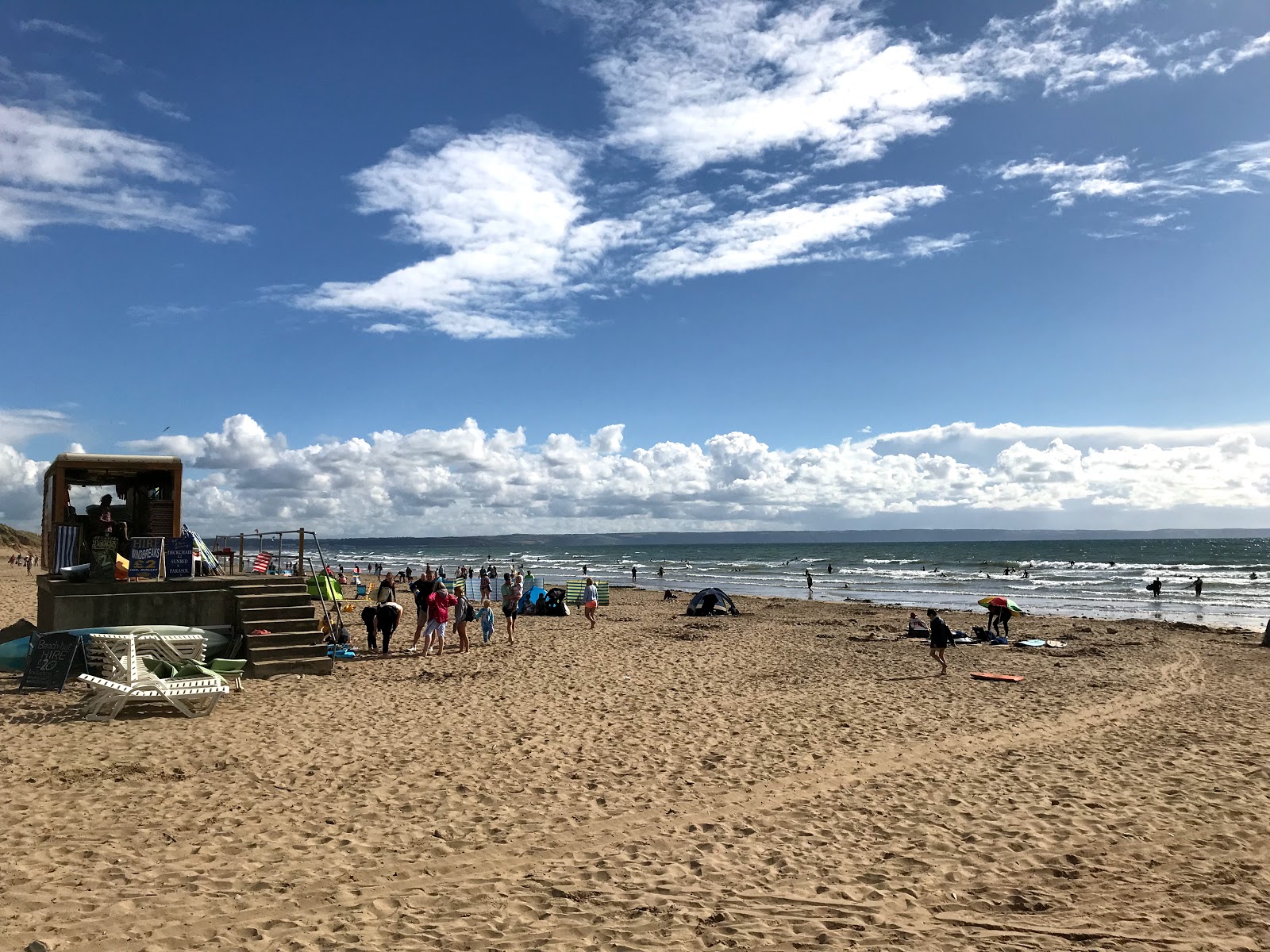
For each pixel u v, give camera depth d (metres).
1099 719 12.02
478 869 5.94
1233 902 5.70
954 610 34.72
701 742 9.96
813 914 5.38
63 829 6.30
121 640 10.94
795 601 38.62
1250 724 11.88
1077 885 5.97
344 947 4.64
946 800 7.98
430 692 12.73
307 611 14.28
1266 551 119.75
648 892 5.64
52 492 14.59
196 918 4.91
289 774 8.04
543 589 29.56
